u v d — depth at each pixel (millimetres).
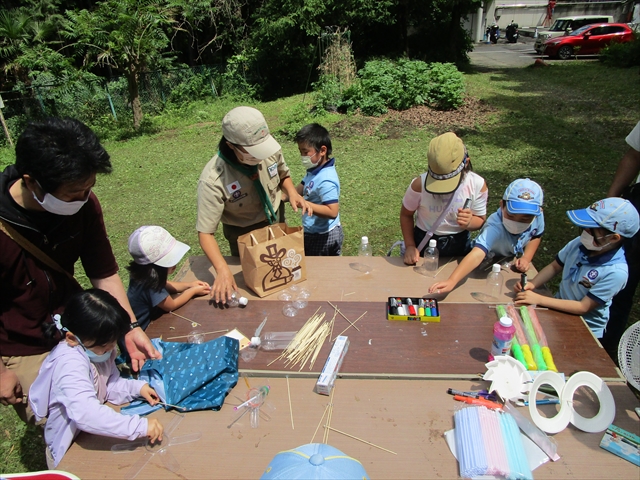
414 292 2422
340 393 1773
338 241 3273
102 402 1771
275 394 1790
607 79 12531
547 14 28750
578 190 5844
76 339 1635
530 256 2611
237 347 1982
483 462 1418
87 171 1517
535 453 1501
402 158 7539
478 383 1792
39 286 1829
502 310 2180
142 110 12664
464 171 2465
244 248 2391
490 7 29469
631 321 3412
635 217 2033
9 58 11258
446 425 1614
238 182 2521
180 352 1934
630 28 17609
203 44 16891
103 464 1531
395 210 5648
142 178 7582
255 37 14922
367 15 14531
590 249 2189
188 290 2463
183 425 1665
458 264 2686
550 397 1740
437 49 16703
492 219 2600
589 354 1929
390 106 10555
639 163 2729
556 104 10328
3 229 1685
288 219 5578
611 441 1516
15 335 1865
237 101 14227
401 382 1813
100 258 2098
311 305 2338
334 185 3021
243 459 1514
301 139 2936
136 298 2215
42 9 13328
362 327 2143
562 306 2201
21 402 1863
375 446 1539
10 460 2607
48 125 1476
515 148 7668
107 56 11086
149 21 11062
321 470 1187
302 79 15203
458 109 10297
